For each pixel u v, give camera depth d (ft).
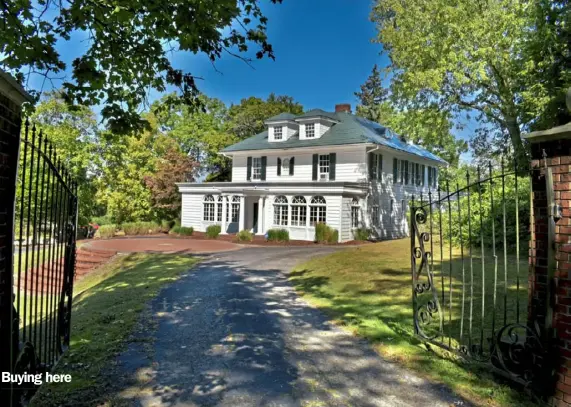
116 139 20.21
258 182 83.15
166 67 19.24
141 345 17.66
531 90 44.34
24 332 9.72
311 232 75.46
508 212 41.04
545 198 12.07
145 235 92.73
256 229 89.76
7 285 8.67
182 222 97.04
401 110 68.03
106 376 14.21
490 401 12.35
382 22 69.62
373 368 15.31
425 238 17.69
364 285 30.30
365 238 74.38
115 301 26.76
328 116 86.94
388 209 86.63
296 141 87.61
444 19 52.95
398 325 20.43
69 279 15.94
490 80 55.88
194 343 18.08
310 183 75.25
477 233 42.63
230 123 132.16
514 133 54.85
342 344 18.07
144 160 105.19
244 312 23.66
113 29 17.74
